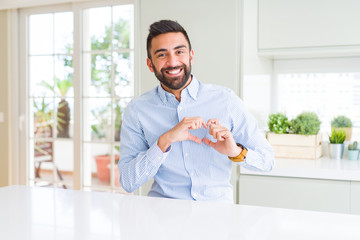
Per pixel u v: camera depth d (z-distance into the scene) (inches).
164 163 59.1
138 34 101.0
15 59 137.4
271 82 113.3
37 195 52.5
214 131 52.5
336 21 90.1
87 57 128.4
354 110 105.0
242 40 91.2
